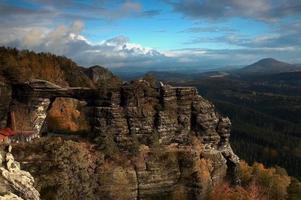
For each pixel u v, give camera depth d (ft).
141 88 304.71
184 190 281.74
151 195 277.44
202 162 295.07
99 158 272.31
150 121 297.74
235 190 306.55
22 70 334.85
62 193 241.35
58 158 255.50
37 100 301.43
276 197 376.27
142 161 281.95
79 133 312.29
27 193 197.98
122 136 290.35
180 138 304.30
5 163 211.20
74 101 370.53
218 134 319.68
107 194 263.08
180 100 310.86
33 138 282.15
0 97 297.33
